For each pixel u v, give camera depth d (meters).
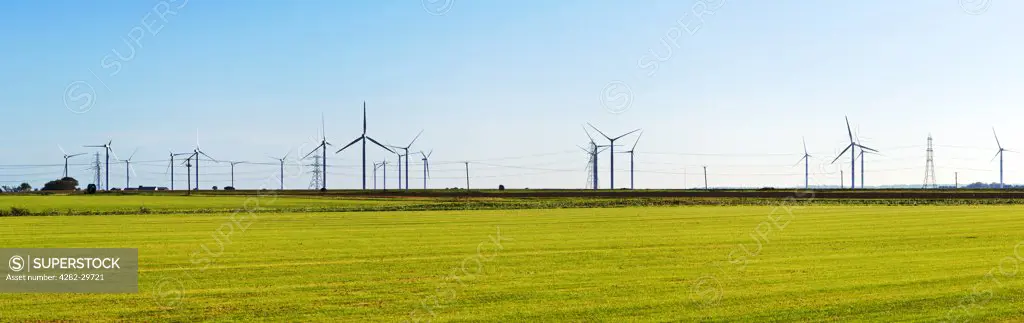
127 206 76.06
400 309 18.77
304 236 38.34
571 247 32.44
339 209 68.62
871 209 63.53
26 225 47.06
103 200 94.06
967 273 23.94
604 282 22.64
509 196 105.50
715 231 40.59
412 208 70.75
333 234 39.66
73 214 61.97
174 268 25.86
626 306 19.00
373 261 27.77
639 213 60.03
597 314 18.12
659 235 38.28
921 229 40.78
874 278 23.11
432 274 24.42
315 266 26.36
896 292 20.69
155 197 108.12
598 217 54.53
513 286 21.97
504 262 27.36
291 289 21.52
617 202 82.12
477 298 20.12
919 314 18.00
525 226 45.41
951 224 44.34
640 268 25.66
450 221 50.53
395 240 36.09
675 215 56.69
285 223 48.84
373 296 20.44
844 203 77.81
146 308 18.78
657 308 18.75
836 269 25.12
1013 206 67.44
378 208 70.38
